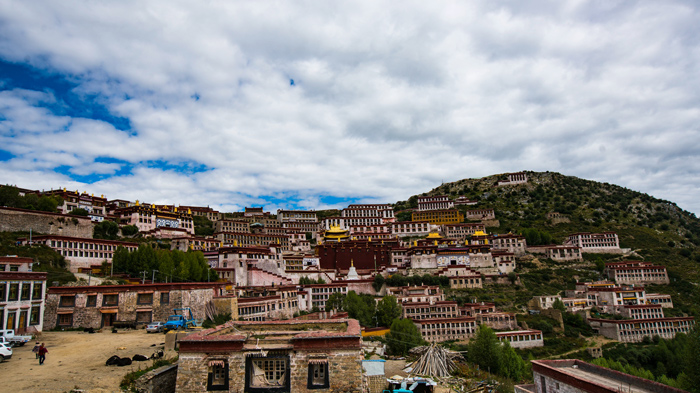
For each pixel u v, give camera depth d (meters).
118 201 184.25
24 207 119.69
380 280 133.88
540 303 130.00
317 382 27.58
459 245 177.12
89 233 125.06
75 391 30.38
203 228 199.75
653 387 36.19
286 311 102.50
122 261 98.31
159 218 156.00
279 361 28.12
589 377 40.75
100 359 40.12
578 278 161.88
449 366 61.94
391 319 104.06
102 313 63.34
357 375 27.52
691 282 157.50
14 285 53.12
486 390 52.91
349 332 29.42
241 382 27.36
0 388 30.91
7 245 95.19
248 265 118.38
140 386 30.91
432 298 124.31
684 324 121.94
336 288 128.12
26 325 54.38
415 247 158.50
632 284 157.00
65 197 140.75
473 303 123.44
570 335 118.62
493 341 74.31
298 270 139.00
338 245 163.75
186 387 27.48
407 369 60.81
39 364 38.12
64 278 86.31
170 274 93.81
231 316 76.19
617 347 112.50
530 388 45.62
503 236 181.88
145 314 64.56
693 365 60.25
